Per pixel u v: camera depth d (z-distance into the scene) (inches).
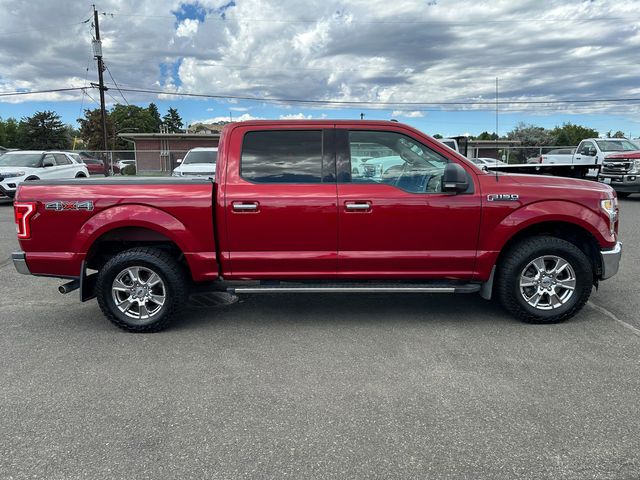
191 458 103.3
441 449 105.4
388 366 146.3
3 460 102.7
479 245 173.5
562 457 102.2
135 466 100.7
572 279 174.9
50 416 120.1
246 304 210.1
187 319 191.6
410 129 175.0
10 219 474.9
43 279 258.4
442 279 180.1
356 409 122.1
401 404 124.1
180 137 1312.7
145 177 190.7
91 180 178.7
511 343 161.9
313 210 169.9
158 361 152.3
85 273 175.8
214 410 122.5
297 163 174.7
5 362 152.0
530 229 183.3
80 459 103.1
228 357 154.8
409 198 170.2
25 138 2832.2
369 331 175.5
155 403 126.3
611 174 575.5
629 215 454.9
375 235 171.8
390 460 102.0
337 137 175.2
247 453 104.9
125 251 175.8
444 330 175.0
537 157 979.3
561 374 138.9
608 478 95.7
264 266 174.4
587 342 161.8
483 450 104.8
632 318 184.2
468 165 175.0
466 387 132.3
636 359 148.3
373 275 175.9
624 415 117.3
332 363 149.1
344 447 106.6
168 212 170.9
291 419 118.0
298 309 202.2
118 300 177.3
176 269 174.1
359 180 174.4
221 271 176.4
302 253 173.2
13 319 193.9
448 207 170.2
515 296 175.5
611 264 177.6
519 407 121.7
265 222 170.6
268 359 152.7
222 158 175.0
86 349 162.4
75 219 171.5
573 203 172.6
